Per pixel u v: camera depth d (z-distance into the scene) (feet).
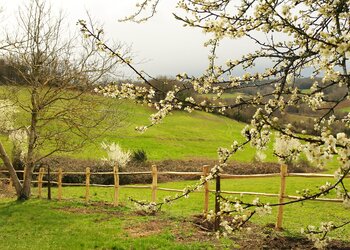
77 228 38.11
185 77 15.42
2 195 67.05
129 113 61.52
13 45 54.54
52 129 61.52
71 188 76.33
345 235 32.30
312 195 11.84
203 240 32.27
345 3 12.10
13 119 66.85
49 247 32.14
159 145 133.80
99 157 101.86
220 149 15.62
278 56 13.30
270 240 31.09
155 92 15.69
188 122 189.98
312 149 10.18
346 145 9.68
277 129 11.57
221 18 14.14
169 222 39.24
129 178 87.35
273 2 12.44
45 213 45.73
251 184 74.08
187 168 99.91
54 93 56.59
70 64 55.47
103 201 56.08
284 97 14.15
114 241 32.91
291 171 86.74
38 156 67.77
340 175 10.46
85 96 56.24
